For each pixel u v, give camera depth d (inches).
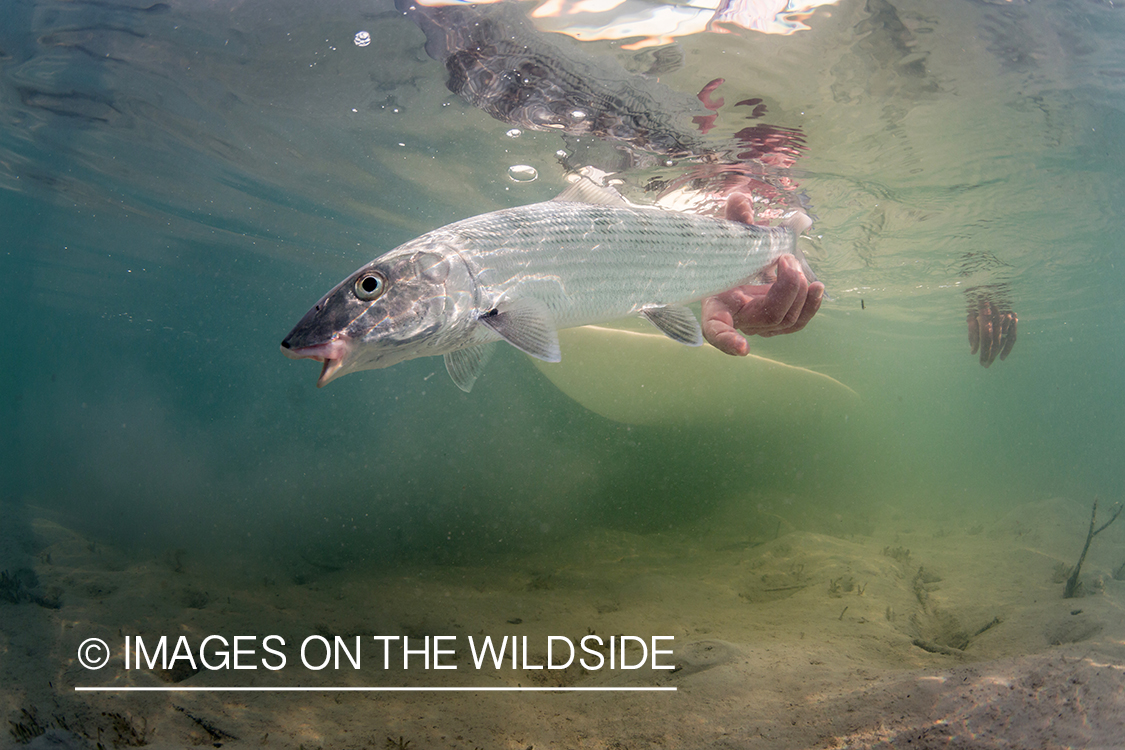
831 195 67.5
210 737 28.3
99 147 84.4
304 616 50.3
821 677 31.9
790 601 55.5
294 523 115.6
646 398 110.3
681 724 28.3
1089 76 44.1
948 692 25.0
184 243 140.7
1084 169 61.4
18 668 34.1
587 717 30.6
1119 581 55.8
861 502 148.9
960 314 151.6
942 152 56.0
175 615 46.3
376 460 183.5
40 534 70.2
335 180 88.5
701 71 43.4
